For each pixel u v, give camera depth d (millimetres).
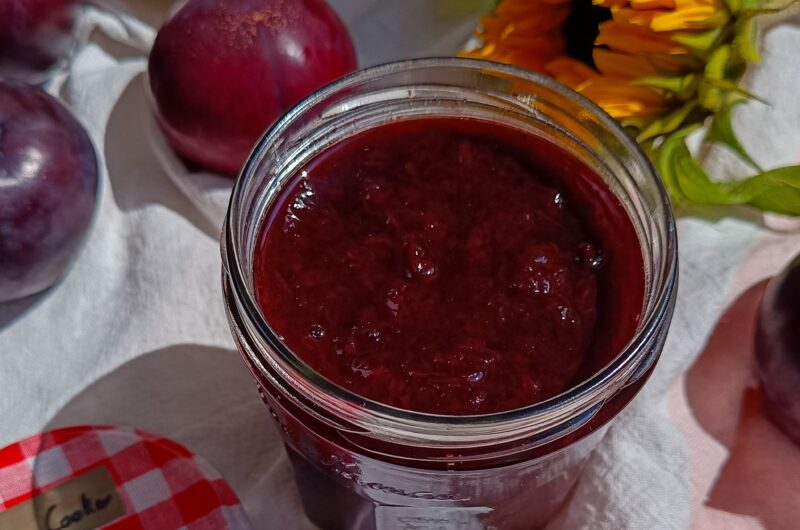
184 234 330
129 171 343
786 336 279
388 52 367
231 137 321
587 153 259
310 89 318
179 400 310
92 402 311
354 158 263
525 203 255
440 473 230
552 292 241
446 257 246
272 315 241
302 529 294
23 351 320
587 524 281
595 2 285
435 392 230
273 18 314
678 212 321
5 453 294
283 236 253
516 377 232
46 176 302
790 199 301
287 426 248
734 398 299
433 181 258
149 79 323
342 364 235
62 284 329
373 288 242
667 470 282
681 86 291
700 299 305
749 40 284
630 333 239
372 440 228
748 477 291
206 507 286
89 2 367
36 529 284
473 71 260
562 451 235
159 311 320
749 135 332
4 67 339
